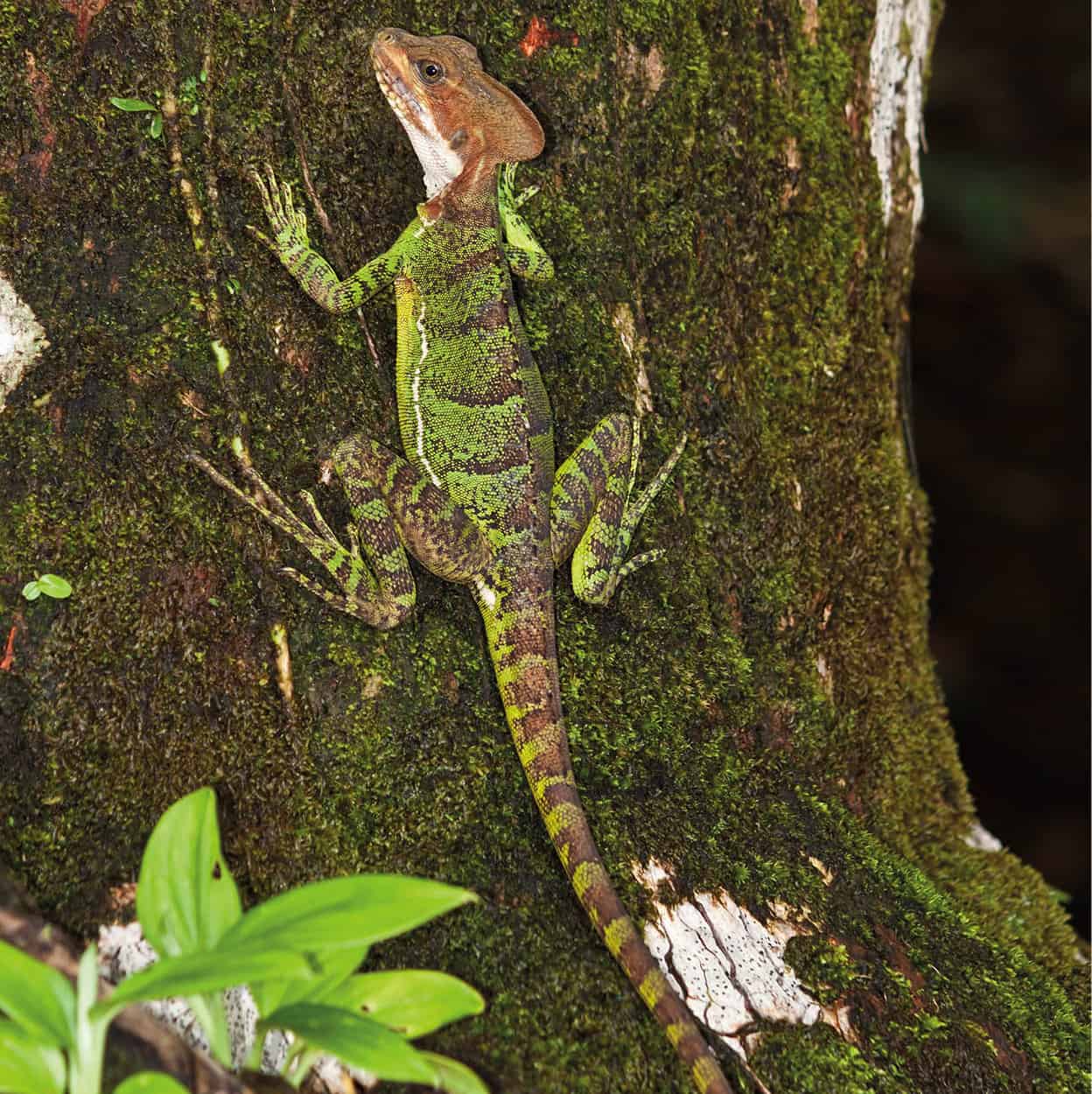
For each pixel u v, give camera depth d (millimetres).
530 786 3559
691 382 4133
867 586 4668
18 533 3346
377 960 3236
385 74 3736
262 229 3594
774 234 4270
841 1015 3518
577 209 4020
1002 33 10531
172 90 3479
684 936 3539
